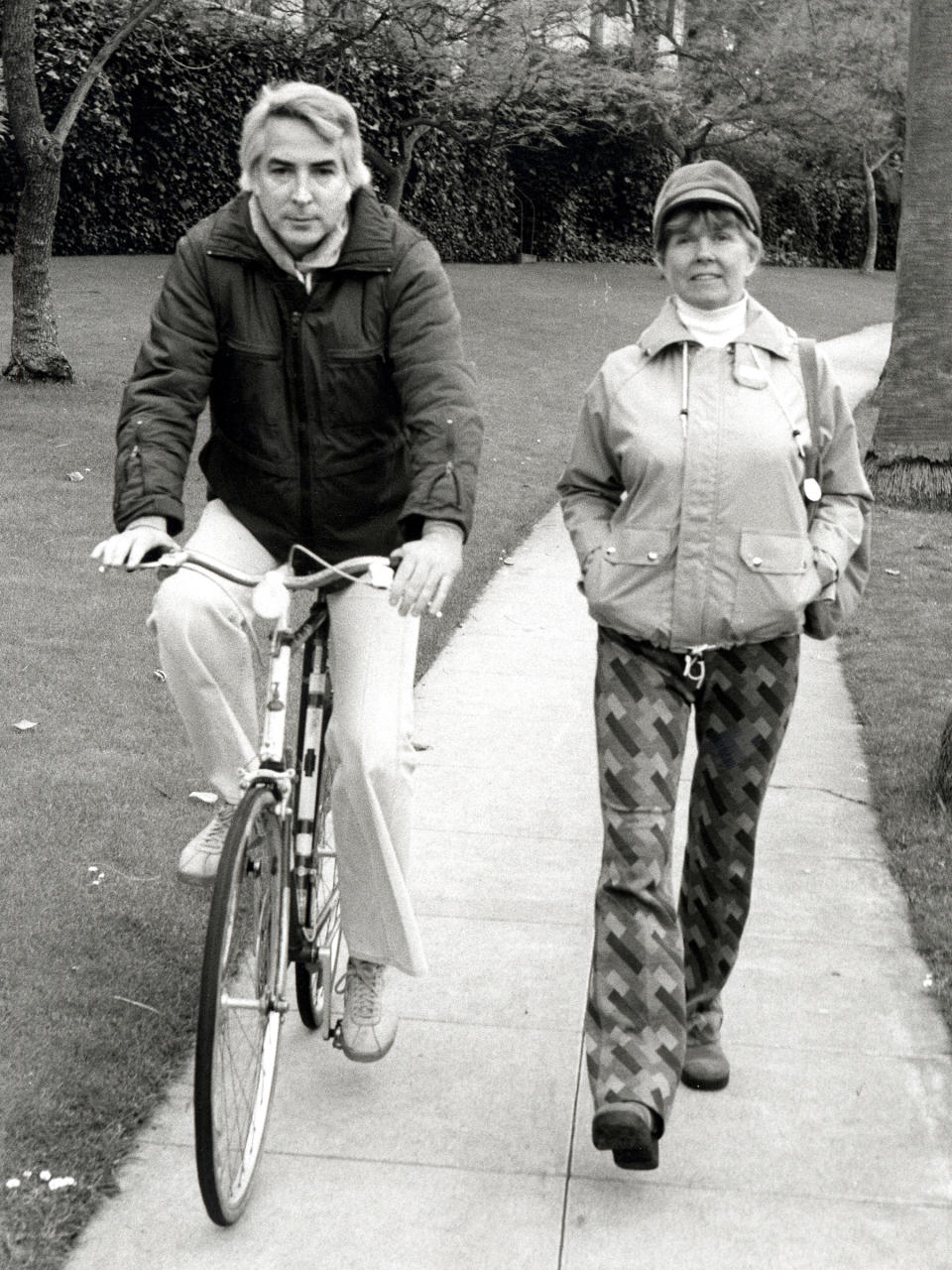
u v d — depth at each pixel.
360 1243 2.93
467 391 3.13
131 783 5.24
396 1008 3.86
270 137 2.98
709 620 3.12
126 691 6.25
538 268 32.94
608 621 3.18
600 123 34.31
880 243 45.38
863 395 19.58
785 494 3.14
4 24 12.81
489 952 4.21
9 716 5.82
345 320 3.11
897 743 6.04
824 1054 3.67
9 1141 3.11
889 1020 3.85
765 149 35.97
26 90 13.01
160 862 4.61
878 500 12.10
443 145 31.12
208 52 25.33
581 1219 3.02
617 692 3.18
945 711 6.49
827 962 4.16
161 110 25.03
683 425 3.13
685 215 3.12
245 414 3.19
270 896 3.08
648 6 30.09
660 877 3.09
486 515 10.50
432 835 5.07
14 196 22.89
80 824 4.84
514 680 6.93
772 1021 3.83
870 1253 2.93
